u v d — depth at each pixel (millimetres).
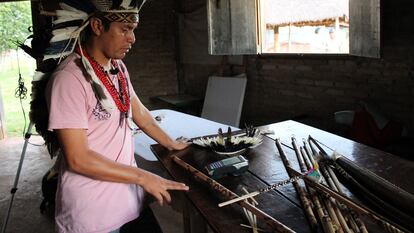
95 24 1221
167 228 2625
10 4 8625
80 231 1347
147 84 6000
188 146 1707
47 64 1334
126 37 1232
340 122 3219
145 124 1663
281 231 925
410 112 2984
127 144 1425
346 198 1022
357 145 1607
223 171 1333
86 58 1253
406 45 2908
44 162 4438
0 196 3484
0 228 2889
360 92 3359
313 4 4180
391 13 2957
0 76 8867
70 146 1201
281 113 4316
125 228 1557
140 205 1512
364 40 2924
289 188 1226
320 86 3748
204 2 5148
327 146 1605
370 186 1143
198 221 1604
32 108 1325
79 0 1240
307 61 3832
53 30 1257
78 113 1207
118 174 1229
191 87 5891
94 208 1342
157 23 5863
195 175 1337
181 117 2986
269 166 1430
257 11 4234
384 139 2852
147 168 2189
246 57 4668
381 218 945
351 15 3072
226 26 4359
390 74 3072
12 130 6062
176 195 1932
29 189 3631
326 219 954
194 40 5516
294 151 1567
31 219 3021
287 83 4137
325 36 4168
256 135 1772
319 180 1175
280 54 4121
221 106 4836
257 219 1030
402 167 1346
